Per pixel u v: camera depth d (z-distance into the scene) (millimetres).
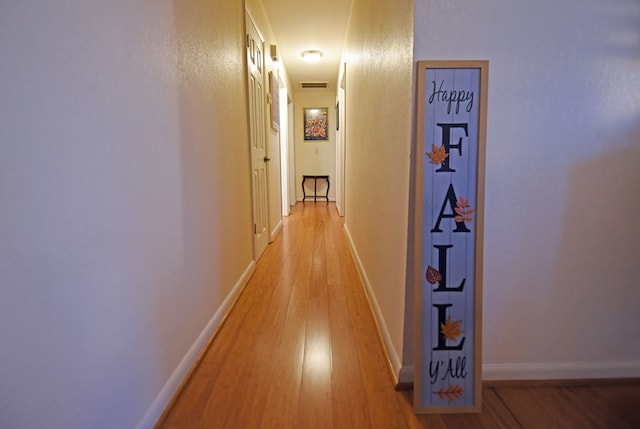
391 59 1394
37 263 648
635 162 1181
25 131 623
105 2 837
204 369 1376
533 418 1105
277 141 4113
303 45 4125
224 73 1898
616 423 1078
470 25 1086
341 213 5145
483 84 1089
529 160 1165
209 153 1629
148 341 1047
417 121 1096
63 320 708
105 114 839
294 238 3750
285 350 1512
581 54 1120
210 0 1658
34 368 645
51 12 674
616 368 1266
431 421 1098
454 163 1114
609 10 1104
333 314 1872
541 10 1095
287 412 1135
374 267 1858
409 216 1150
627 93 1146
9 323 599
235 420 1102
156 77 1104
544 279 1225
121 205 905
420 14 1072
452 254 1143
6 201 591
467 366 1158
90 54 785
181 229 1299
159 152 1125
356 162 2758
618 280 1232
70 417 729
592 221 1203
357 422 1092
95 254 803
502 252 1207
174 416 1120
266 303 2023
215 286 1700
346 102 3750
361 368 1378
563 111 1145
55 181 687
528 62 1116
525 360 1265
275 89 3906
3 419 594
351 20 3098
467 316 1158
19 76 610
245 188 2400
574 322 1249
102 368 829
